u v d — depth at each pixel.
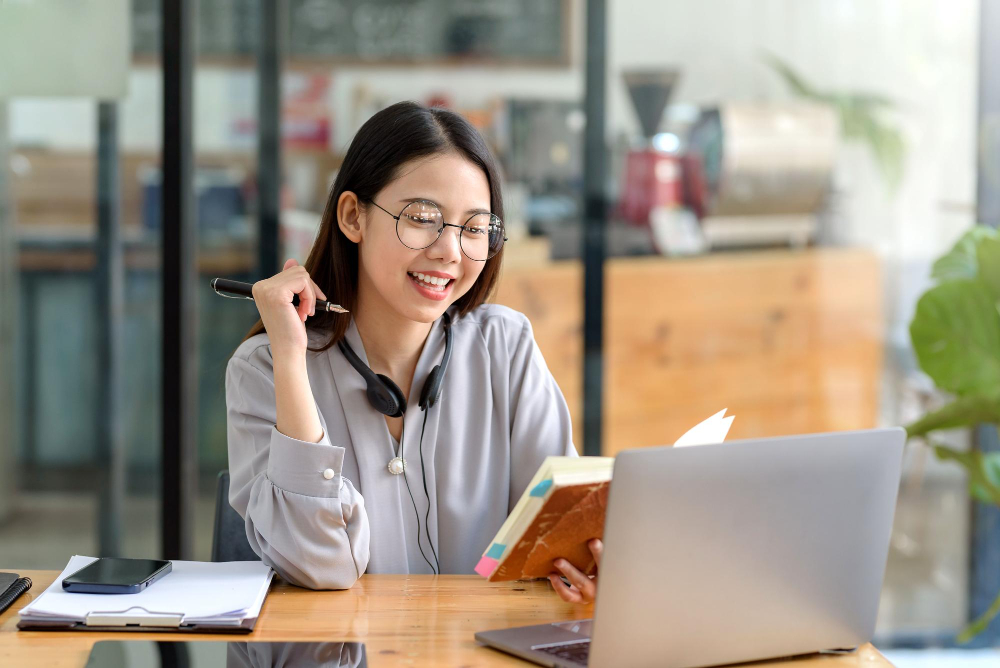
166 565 1.26
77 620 1.09
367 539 1.33
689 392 2.88
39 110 2.76
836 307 2.88
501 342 1.62
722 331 2.88
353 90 2.79
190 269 2.81
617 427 2.88
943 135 2.83
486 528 1.54
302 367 1.34
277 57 2.78
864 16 2.80
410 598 1.25
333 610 1.20
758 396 2.89
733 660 1.05
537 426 1.60
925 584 2.90
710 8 2.79
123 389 2.86
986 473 2.71
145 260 2.82
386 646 1.07
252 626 1.11
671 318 2.87
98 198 2.79
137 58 2.76
